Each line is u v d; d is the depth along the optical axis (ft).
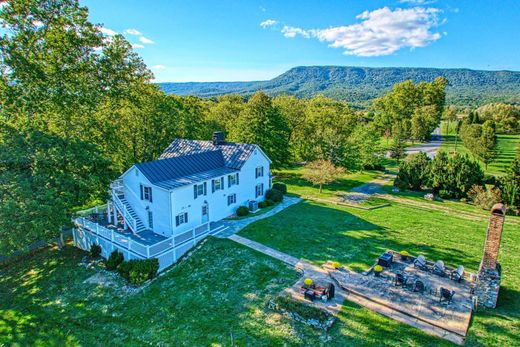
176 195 83.56
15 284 74.43
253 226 91.30
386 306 53.72
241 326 52.75
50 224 71.72
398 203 119.55
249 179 109.81
